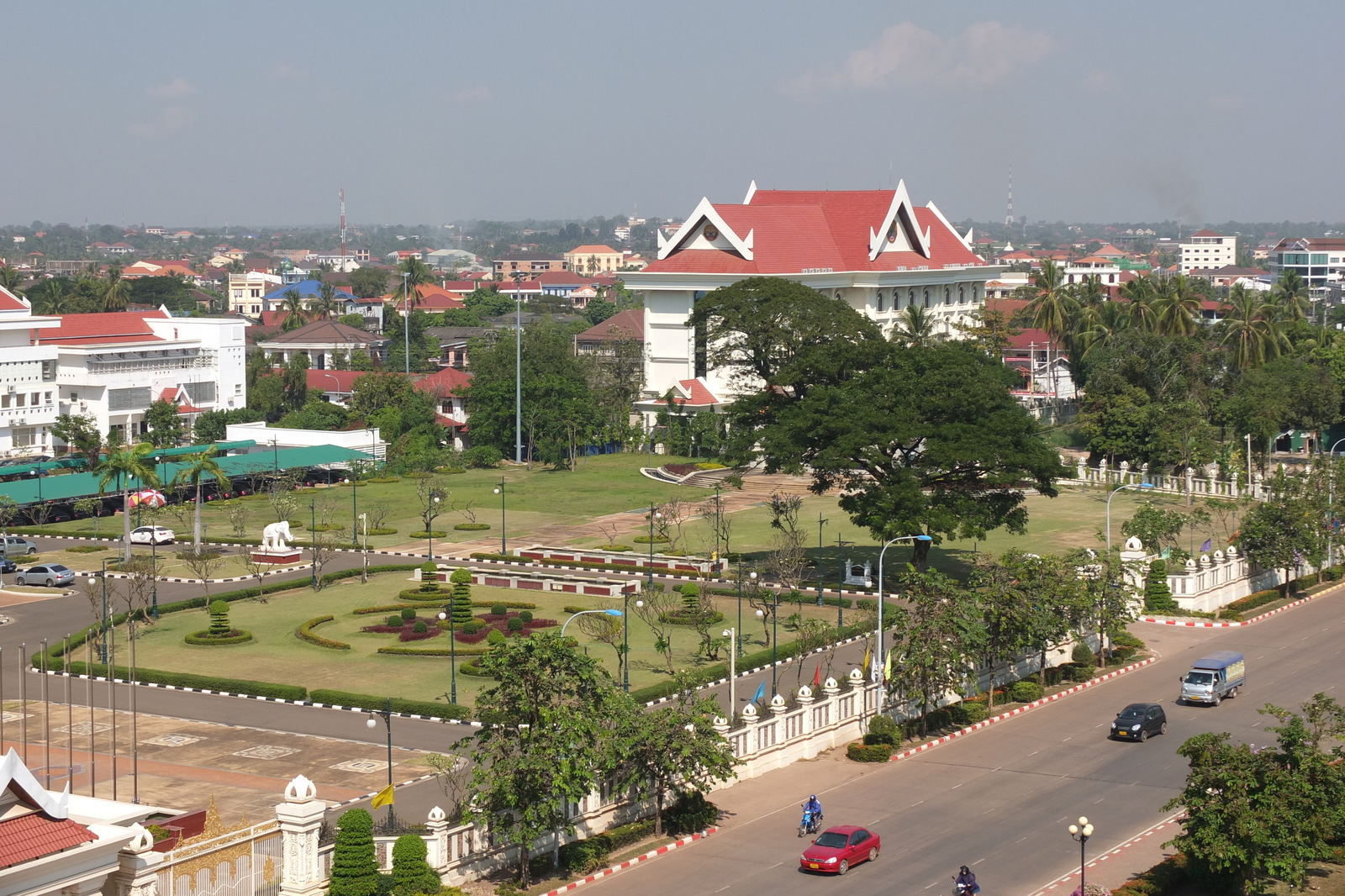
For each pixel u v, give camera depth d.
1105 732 84.94
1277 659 101.81
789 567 114.50
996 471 116.06
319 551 124.44
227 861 55.84
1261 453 184.50
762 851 66.06
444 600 117.00
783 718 79.38
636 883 62.19
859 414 117.19
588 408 196.75
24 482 157.12
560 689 62.78
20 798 41.62
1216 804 59.25
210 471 140.62
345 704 89.38
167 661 100.19
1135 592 102.25
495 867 63.16
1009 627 88.81
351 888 57.34
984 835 67.94
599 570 129.62
